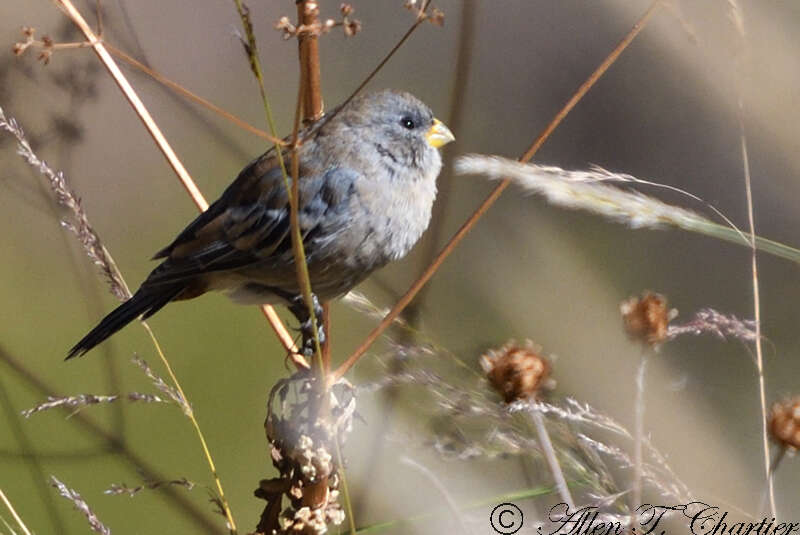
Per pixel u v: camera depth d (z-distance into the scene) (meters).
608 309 4.33
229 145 4.36
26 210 4.33
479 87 4.37
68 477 4.30
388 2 4.38
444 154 4.29
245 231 4.20
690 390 4.30
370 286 4.30
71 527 4.30
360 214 4.20
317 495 4.14
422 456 4.23
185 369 4.34
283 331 4.18
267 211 4.20
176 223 4.36
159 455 4.31
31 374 4.32
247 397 4.34
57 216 4.32
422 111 4.21
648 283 4.34
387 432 4.18
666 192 4.36
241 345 4.35
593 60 4.38
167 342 4.35
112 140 4.34
